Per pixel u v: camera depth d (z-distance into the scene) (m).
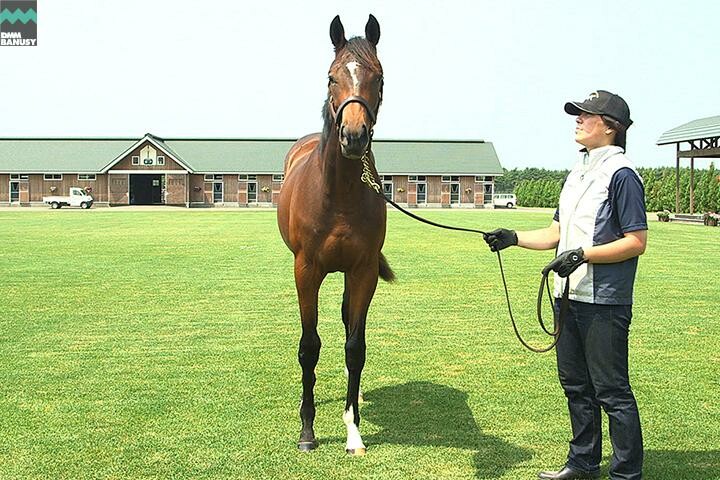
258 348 7.72
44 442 4.89
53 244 20.06
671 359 7.19
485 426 5.25
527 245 4.57
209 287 12.13
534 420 5.38
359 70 4.39
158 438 4.99
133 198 62.16
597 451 4.32
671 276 13.55
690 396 5.96
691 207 36.69
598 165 4.07
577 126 4.17
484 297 11.16
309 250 4.84
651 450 4.78
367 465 4.53
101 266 14.94
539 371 6.78
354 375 4.95
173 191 57.72
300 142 7.32
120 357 7.28
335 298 10.98
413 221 34.69
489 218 38.12
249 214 42.09
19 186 58.16
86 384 6.30
